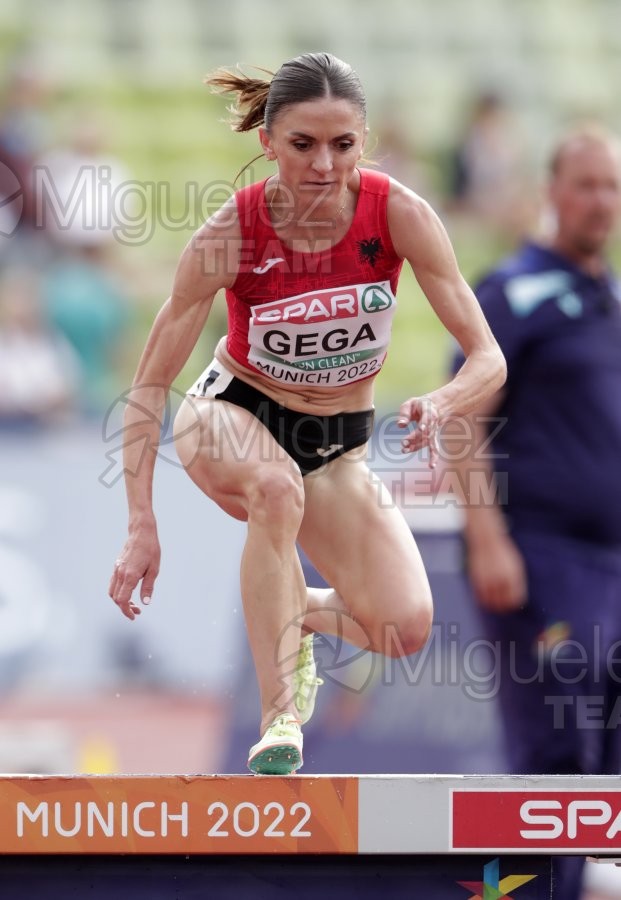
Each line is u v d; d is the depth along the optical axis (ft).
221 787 30.22
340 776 30.32
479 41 150.61
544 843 30.50
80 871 30.68
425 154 130.82
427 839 30.35
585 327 48.57
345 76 31.01
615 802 30.66
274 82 31.42
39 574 78.59
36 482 80.69
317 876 30.99
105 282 103.19
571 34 153.38
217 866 30.86
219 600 77.51
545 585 47.75
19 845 29.91
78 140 115.03
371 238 32.24
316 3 151.23
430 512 58.29
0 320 97.86
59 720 75.82
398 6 152.46
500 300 48.65
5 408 95.61
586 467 48.19
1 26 136.67
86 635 77.56
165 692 76.64
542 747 47.32
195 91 133.69
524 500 48.37
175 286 32.73
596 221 48.65
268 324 32.68
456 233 126.21
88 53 136.77
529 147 135.64
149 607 77.41
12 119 115.34
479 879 31.17
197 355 97.96
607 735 48.06
